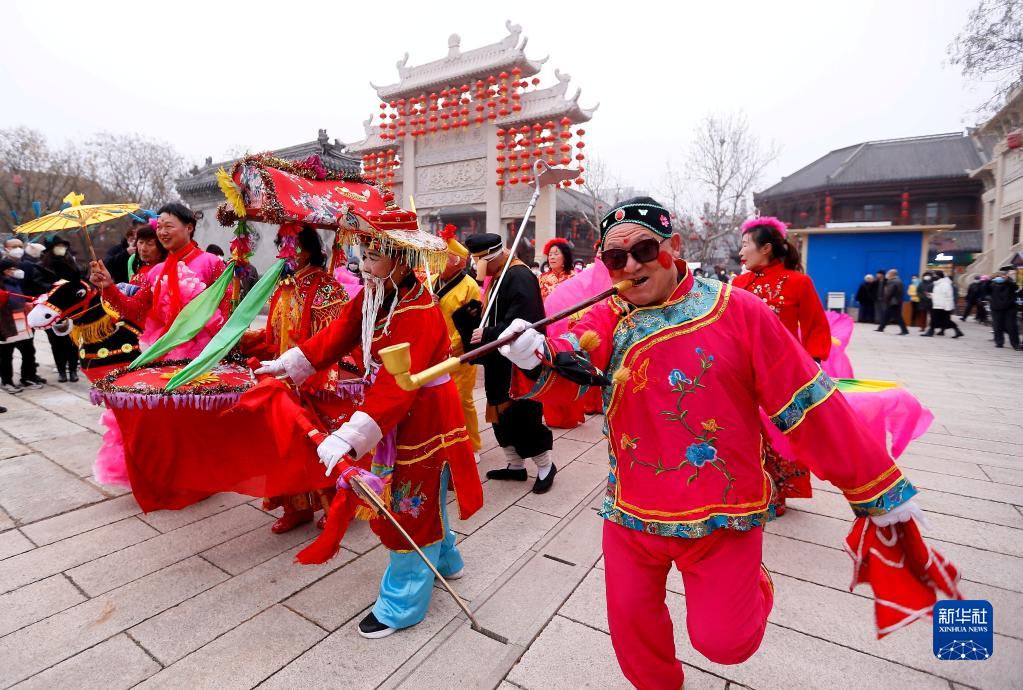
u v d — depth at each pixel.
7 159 27.89
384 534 2.11
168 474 2.90
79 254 22.08
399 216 2.00
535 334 1.46
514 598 2.41
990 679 1.91
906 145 35.00
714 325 1.43
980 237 31.28
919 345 10.91
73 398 5.84
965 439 4.62
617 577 1.55
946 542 2.88
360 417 1.89
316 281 2.85
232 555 2.76
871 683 1.90
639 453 1.50
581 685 1.90
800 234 16.72
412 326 2.02
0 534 2.95
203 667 1.99
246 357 3.17
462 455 2.22
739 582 1.44
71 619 2.25
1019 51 10.94
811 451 1.43
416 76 10.87
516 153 9.76
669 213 1.48
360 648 2.09
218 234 15.94
